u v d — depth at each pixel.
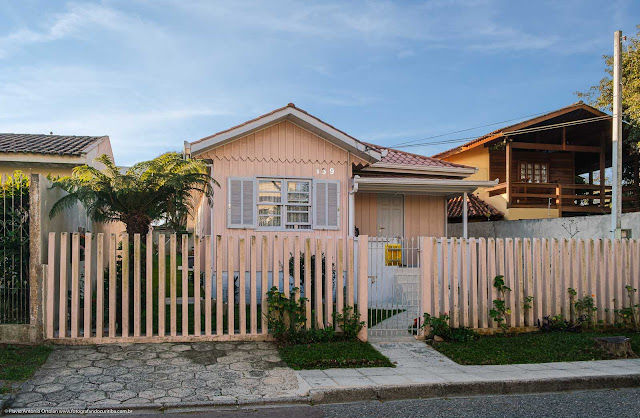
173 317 7.94
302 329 8.19
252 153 12.32
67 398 5.61
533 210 18.02
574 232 14.17
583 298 9.45
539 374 6.81
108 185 8.73
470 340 8.50
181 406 5.54
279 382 6.36
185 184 9.56
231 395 5.88
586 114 17.95
